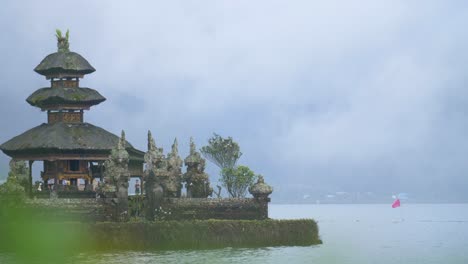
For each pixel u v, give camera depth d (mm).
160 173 141875
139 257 124875
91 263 119125
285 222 139250
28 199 135625
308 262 124250
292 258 126625
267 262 121562
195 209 143000
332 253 135875
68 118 158375
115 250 130375
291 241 139125
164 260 122000
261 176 145625
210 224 134625
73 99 157750
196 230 133625
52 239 129625
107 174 139750
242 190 167750
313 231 141750
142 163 160375
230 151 178875
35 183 154750
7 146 154625
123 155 139875
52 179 154250
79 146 151875
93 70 162000
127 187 139125
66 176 153250
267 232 137375
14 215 133500
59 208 135625
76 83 160875
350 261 130250
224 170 168375
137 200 143625
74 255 127500
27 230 130000
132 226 131625
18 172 148500
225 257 125750
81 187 153250
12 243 129625
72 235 129750
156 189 140875
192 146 155125
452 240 185625
